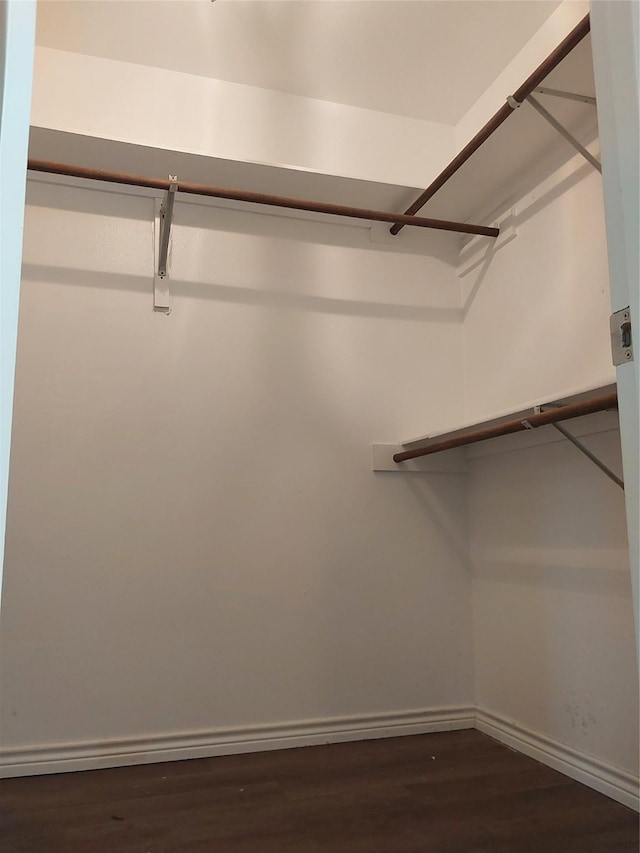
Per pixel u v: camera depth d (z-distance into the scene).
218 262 2.53
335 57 2.34
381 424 2.66
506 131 2.16
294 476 2.51
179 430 2.39
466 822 1.74
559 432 2.19
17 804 1.85
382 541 2.58
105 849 1.60
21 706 2.10
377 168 2.59
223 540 2.38
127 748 2.18
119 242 2.41
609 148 0.89
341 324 2.66
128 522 2.29
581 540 2.08
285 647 2.40
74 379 2.29
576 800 1.87
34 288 2.29
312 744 2.37
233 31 2.21
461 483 2.73
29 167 2.07
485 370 2.65
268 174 2.46
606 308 2.03
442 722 2.54
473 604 2.66
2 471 0.59
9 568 2.14
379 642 2.52
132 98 2.34
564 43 1.72
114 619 2.23
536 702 2.25
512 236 2.50
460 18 2.16
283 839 1.65
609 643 1.95
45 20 2.14
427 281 2.81
